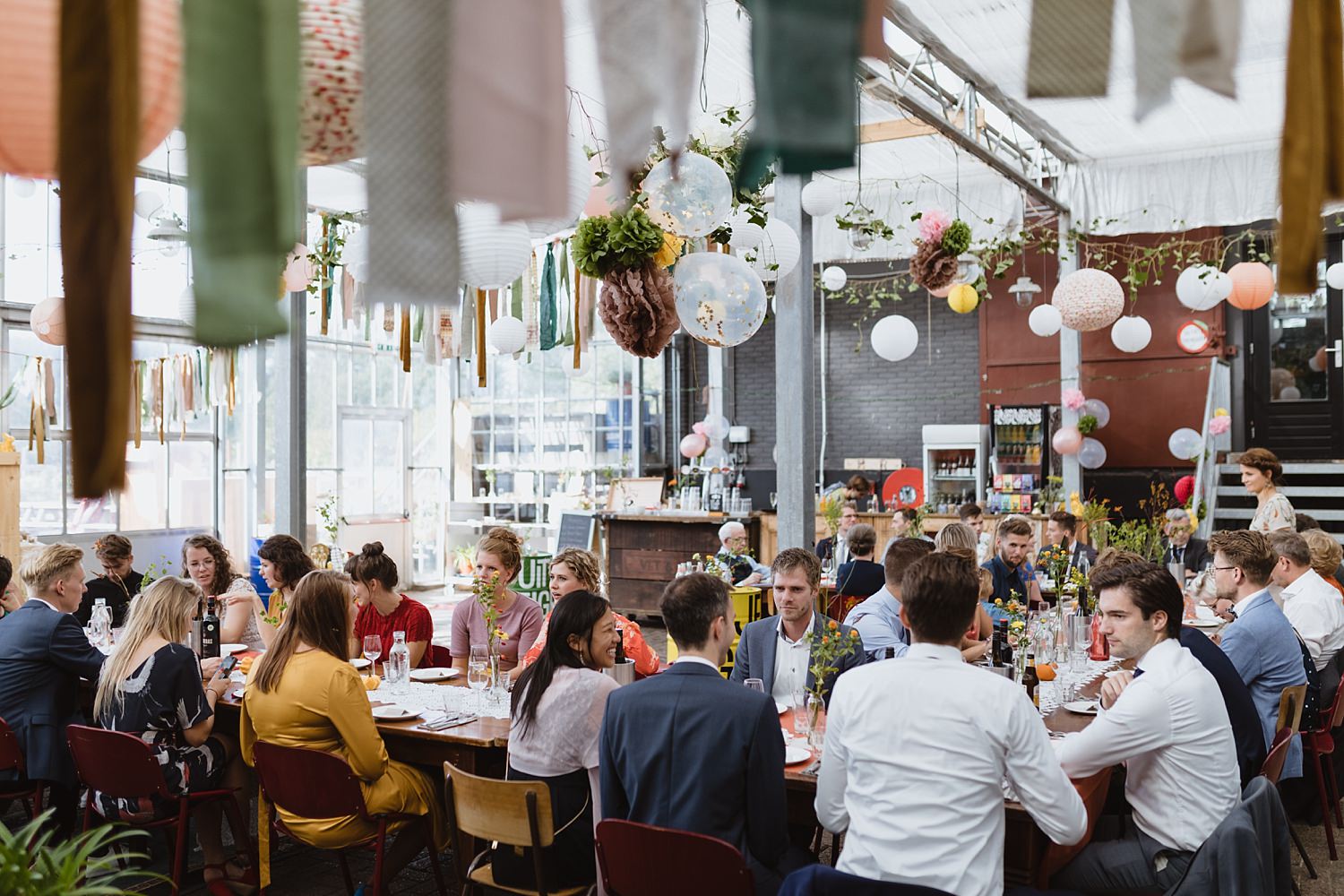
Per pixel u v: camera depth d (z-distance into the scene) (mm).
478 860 3355
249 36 688
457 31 730
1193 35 846
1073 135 9688
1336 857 4551
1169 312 11695
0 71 740
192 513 11438
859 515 11648
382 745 3697
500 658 5047
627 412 14156
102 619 5480
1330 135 985
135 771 3676
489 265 2568
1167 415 11734
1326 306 11117
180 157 733
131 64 690
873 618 4543
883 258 11219
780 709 3955
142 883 4320
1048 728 3686
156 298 9188
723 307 4230
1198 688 2906
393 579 5301
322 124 865
